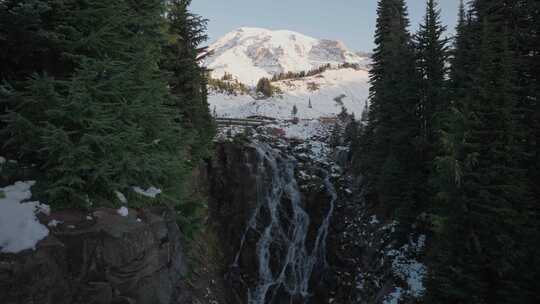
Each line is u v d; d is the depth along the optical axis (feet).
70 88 21.58
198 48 59.11
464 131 39.09
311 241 78.07
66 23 23.94
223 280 60.64
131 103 26.91
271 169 79.15
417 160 60.54
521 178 37.81
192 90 57.72
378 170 71.87
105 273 22.59
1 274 18.69
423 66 63.05
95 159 24.02
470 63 52.13
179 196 33.42
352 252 71.20
